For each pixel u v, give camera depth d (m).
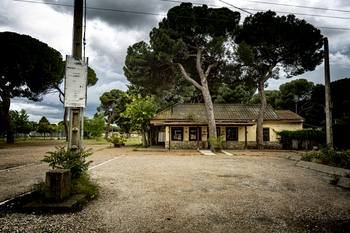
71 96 4.85
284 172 7.68
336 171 7.28
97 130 37.84
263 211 3.66
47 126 55.09
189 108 24.30
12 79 24.33
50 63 25.44
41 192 4.07
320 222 3.22
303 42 17.75
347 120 14.17
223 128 20.94
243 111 23.70
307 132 20.66
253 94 40.16
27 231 2.79
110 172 7.39
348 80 22.53
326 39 10.70
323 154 9.16
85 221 3.16
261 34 18.28
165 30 18.36
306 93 35.94
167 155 14.11
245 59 18.38
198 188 5.22
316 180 6.31
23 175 6.81
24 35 24.03
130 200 4.22
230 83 22.25
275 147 21.23
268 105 25.34
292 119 21.73
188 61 21.50
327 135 10.34
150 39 22.16
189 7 18.97
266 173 7.43
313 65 19.11
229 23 18.41
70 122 4.89
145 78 21.34
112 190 4.97
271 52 19.14
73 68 4.93
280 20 18.52
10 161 10.35
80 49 5.11
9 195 4.48
